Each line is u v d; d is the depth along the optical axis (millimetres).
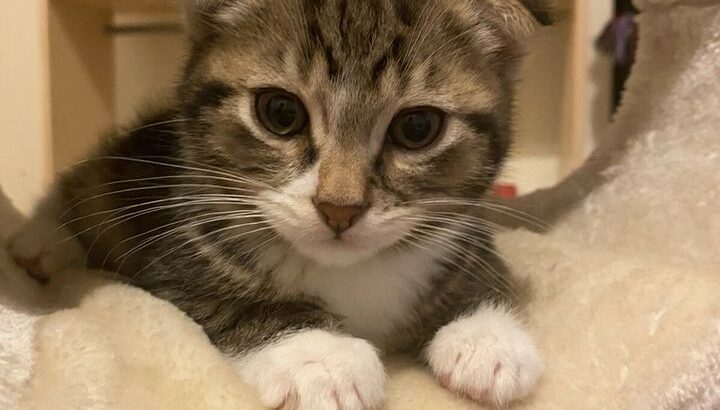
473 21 145
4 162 304
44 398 110
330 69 133
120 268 165
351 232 131
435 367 135
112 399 110
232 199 142
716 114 174
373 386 121
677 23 181
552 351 139
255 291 146
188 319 138
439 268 156
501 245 183
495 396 125
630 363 128
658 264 154
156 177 162
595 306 146
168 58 310
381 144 135
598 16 305
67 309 132
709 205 168
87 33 288
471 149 145
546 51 292
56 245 159
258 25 141
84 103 288
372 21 136
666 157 183
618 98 300
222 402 114
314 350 125
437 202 141
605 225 190
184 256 152
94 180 176
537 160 324
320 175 130
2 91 303
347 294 148
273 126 137
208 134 145
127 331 127
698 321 128
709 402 120
